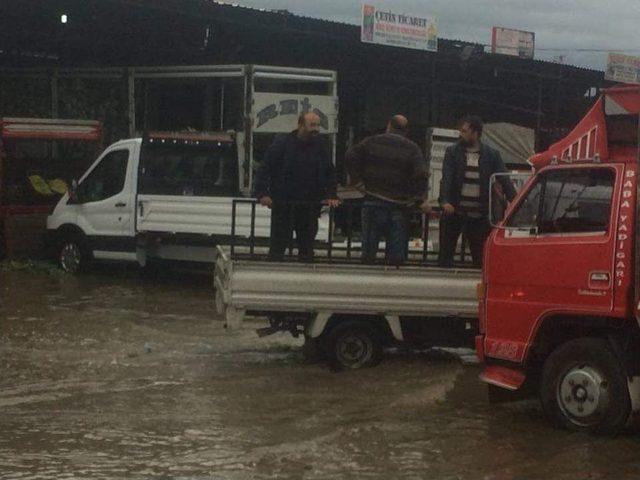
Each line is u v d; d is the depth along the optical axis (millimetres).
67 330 12695
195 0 23297
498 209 8727
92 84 23219
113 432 8031
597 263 7891
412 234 11938
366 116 31219
